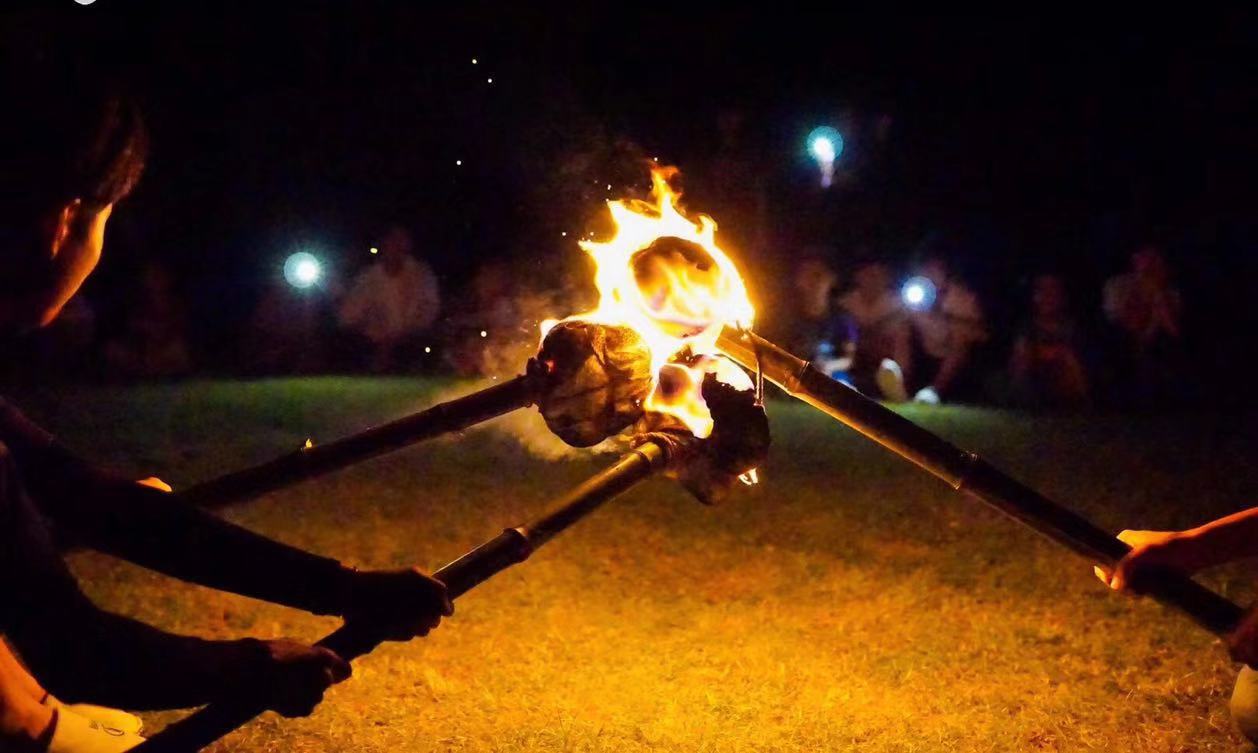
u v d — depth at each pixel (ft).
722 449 6.61
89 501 5.98
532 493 24.68
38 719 6.59
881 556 19.63
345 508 23.07
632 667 14.46
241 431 32.48
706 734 12.44
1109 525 22.41
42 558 5.56
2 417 6.05
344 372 48.21
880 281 45.03
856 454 29.89
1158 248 48.65
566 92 51.85
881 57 57.88
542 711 13.07
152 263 47.34
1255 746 9.31
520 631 15.69
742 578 18.30
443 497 24.17
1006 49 58.34
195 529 5.88
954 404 42.93
